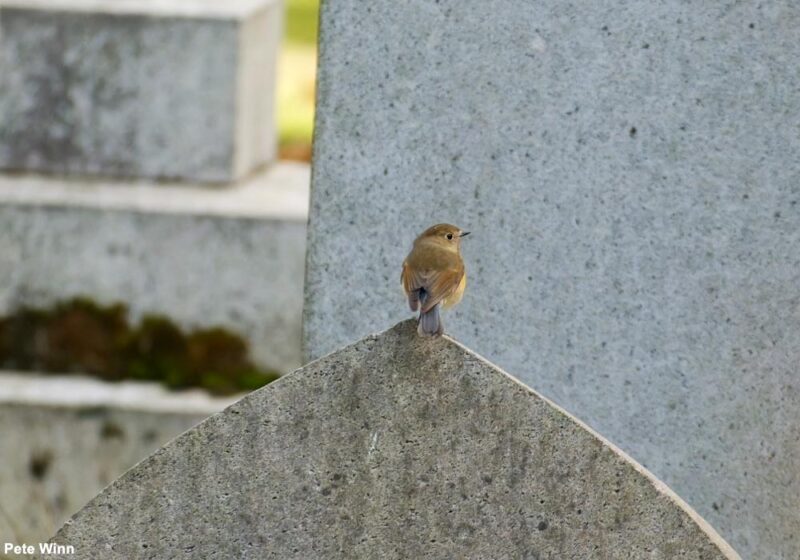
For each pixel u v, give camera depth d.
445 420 7.46
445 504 7.51
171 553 7.69
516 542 7.51
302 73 21.83
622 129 9.97
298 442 7.55
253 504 7.62
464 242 10.24
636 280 10.10
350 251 10.38
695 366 10.11
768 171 9.87
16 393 14.28
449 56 10.06
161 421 14.32
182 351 14.77
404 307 10.40
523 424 7.43
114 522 7.69
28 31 14.91
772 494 10.11
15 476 14.41
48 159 15.16
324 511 7.59
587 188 10.07
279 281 14.69
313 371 7.50
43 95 15.05
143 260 14.65
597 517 7.47
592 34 9.90
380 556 7.59
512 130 10.09
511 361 10.30
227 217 14.56
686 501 10.23
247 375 14.77
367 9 10.07
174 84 15.00
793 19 9.70
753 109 9.82
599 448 7.43
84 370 14.80
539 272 10.20
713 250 9.98
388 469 7.52
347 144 10.25
